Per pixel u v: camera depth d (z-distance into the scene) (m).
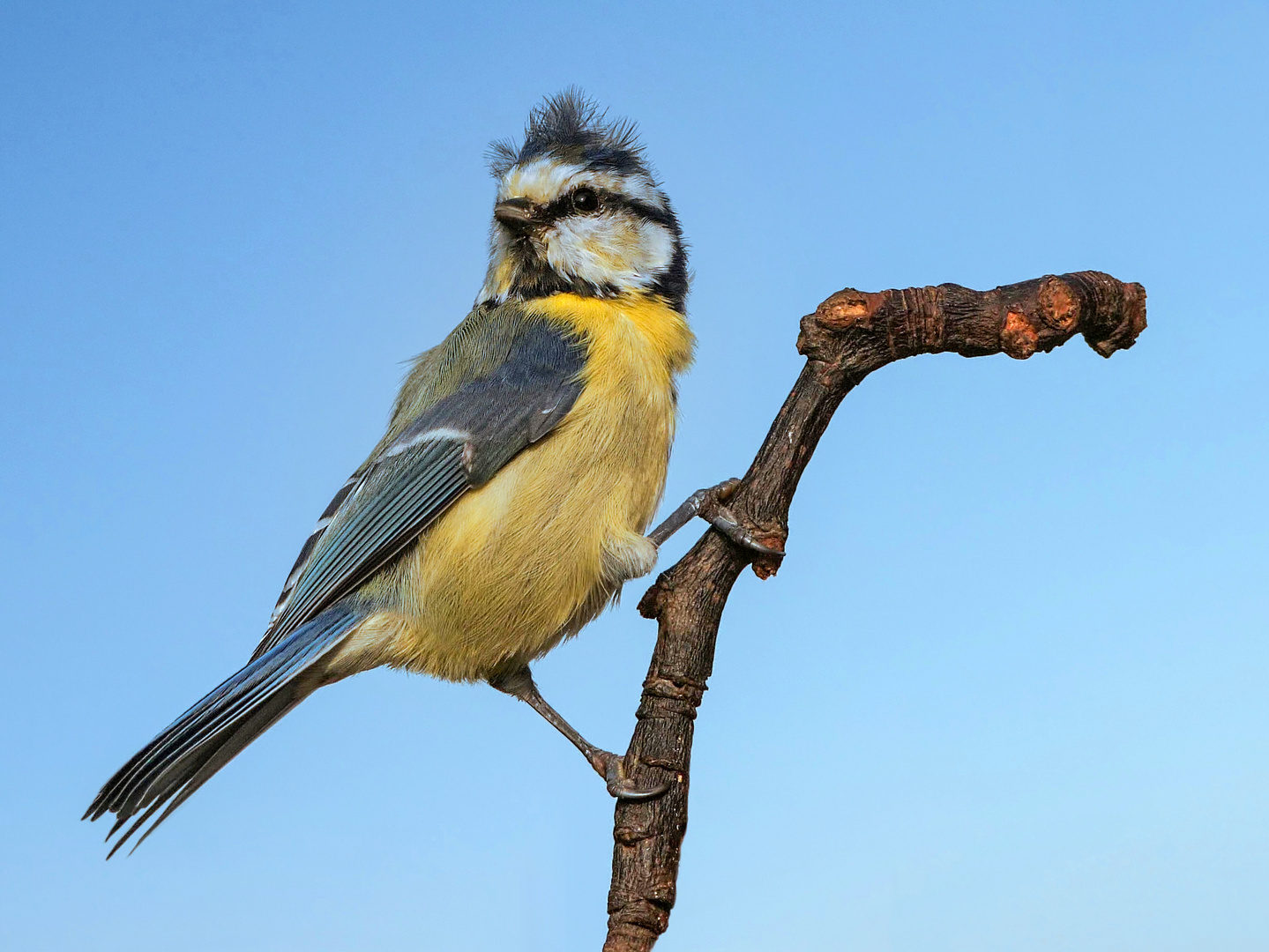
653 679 5.36
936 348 5.30
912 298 5.27
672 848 5.12
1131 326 5.18
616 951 4.93
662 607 5.47
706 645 5.39
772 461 5.51
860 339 5.37
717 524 5.52
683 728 5.27
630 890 5.04
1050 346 5.12
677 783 5.18
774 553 5.45
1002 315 5.14
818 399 5.48
